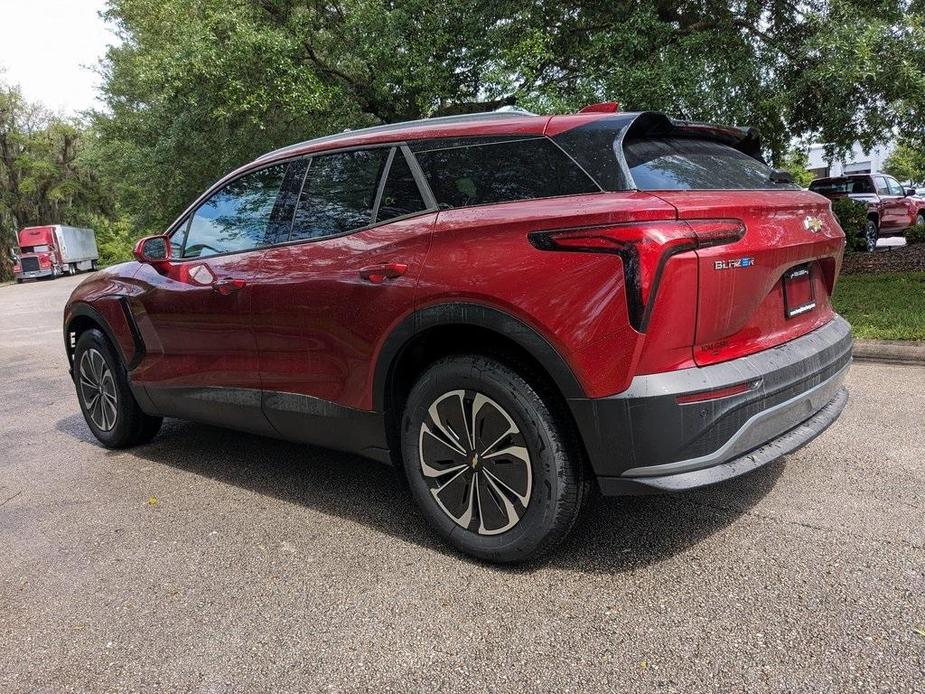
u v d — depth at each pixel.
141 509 3.69
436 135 3.04
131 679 2.26
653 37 9.65
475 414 2.80
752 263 2.56
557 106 9.14
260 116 11.73
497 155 2.84
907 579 2.57
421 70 10.73
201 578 2.90
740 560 2.78
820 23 8.37
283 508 3.60
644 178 2.57
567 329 2.46
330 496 3.73
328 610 2.60
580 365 2.45
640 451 2.44
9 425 5.74
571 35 10.48
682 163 2.78
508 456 2.73
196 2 11.59
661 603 2.51
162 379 4.23
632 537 3.03
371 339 3.03
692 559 2.81
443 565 2.90
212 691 2.18
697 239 2.37
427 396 2.93
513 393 2.65
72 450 4.88
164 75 11.35
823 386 2.93
